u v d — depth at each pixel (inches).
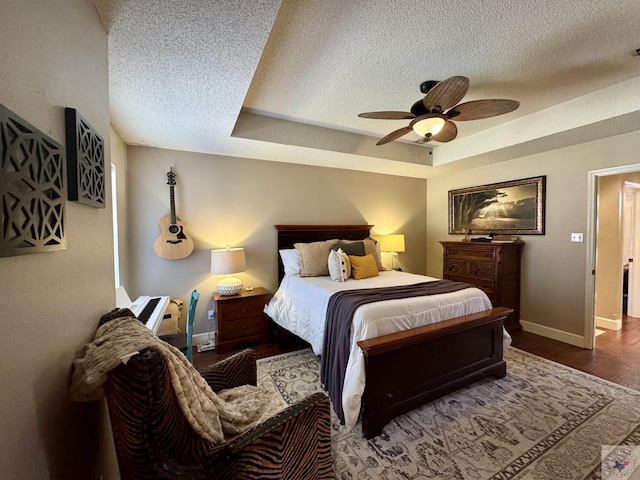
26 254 23.9
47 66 29.1
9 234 20.9
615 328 136.6
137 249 112.3
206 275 125.3
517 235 139.7
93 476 38.4
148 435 27.5
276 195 141.3
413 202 186.9
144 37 50.7
